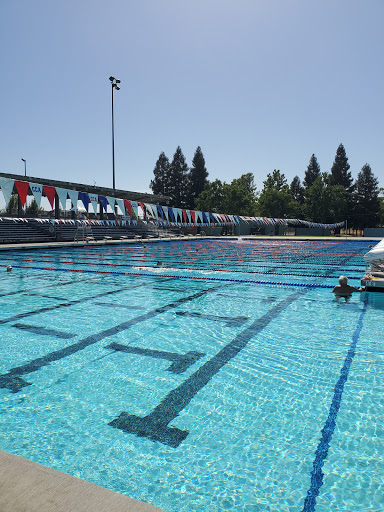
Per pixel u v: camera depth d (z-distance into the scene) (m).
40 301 6.41
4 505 1.27
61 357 3.69
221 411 2.65
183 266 11.41
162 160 57.28
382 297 6.66
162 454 2.16
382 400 2.80
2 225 20.14
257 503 1.79
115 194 23.75
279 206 42.94
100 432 2.38
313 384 3.08
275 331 4.59
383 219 51.91
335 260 13.05
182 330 4.64
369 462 2.08
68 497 1.32
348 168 58.59
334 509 1.75
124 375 3.26
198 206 45.38
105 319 5.18
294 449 2.21
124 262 12.47
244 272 10.08
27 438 2.31
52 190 10.24
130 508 1.27
